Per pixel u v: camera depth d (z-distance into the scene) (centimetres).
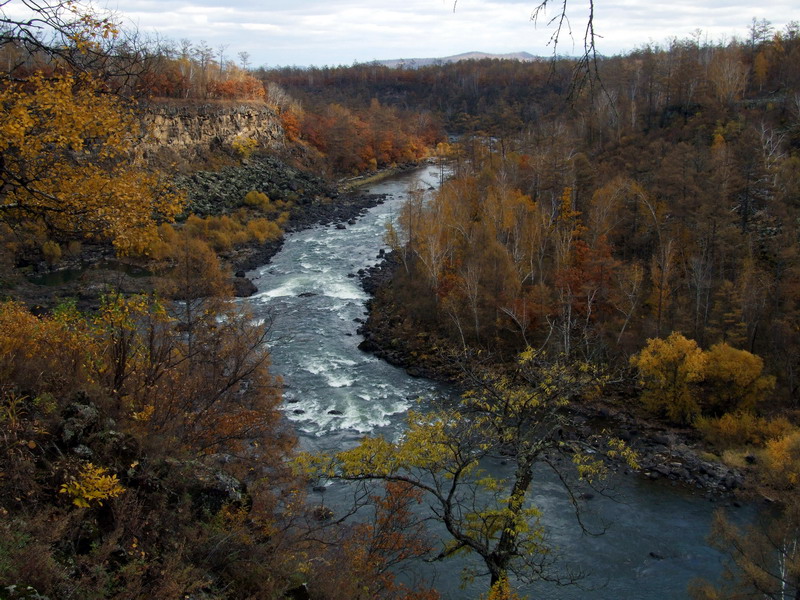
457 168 9175
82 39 1044
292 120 12188
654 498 2980
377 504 2177
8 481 966
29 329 1370
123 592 896
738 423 3519
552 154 6731
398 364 4528
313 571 1367
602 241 5006
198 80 10138
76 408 1185
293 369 4397
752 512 2878
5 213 1230
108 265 6344
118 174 1310
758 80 9762
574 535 2622
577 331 4184
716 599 2106
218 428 1772
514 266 4884
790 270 4559
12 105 1110
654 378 3850
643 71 10312
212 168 9619
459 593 2145
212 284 3584
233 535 1171
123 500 1077
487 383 1633
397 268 6475
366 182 11794
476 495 2620
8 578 801
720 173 5519
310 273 6625
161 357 1695
